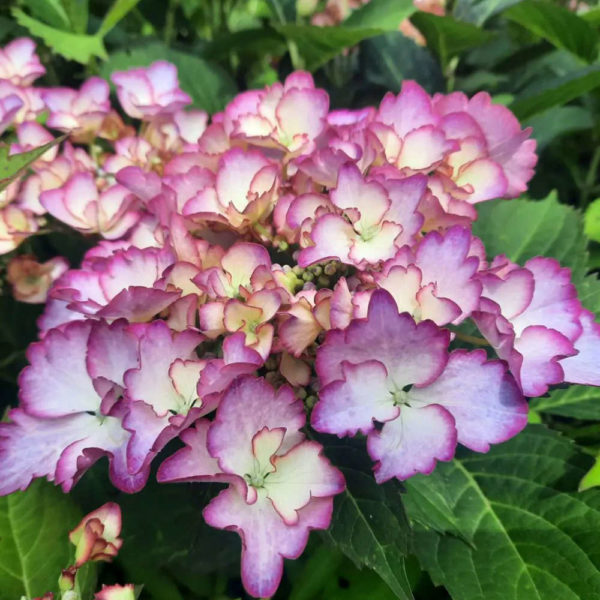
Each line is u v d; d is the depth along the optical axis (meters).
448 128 0.22
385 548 0.17
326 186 0.20
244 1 0.42
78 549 0.18
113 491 0.23
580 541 0.19
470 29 0.33
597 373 0.18
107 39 0.36
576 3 0.41
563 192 0.40
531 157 0.24
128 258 0.19
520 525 0.20
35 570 0.21
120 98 0.27
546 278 0.20
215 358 0.18
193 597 0.24
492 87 0.40
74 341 0.19
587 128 0.37
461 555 0.20
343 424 0.16
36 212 0.25
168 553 0.23
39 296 0.25
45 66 0.35
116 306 0.18
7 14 0.37
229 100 0.34
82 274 0.20
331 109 0.36
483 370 0.17
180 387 0.17
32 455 0.19
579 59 0.37
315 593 0.23
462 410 0.17
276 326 0.18
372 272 0.18
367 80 0.36
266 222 0.20
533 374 0.17
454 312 0.17
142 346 0.17
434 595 0.24
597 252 0.33
